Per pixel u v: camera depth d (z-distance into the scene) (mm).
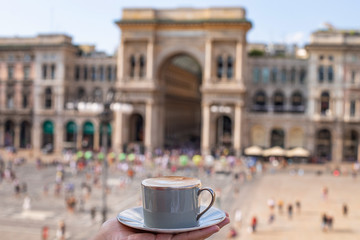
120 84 92062
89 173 73000
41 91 100750
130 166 78750
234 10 88375
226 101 88625
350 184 66812
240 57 87875
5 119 103500
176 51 91000
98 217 44188
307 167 82125
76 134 100062
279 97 93188
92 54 110438
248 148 87938
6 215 46625
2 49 102375
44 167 78938
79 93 103562
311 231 41906
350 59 88188
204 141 89438
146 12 91625
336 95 88750
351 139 89750
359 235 40500
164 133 106812
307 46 88938
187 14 90625
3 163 78062
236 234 38875
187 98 133875
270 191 60562
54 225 42969
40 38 100875
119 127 92125
